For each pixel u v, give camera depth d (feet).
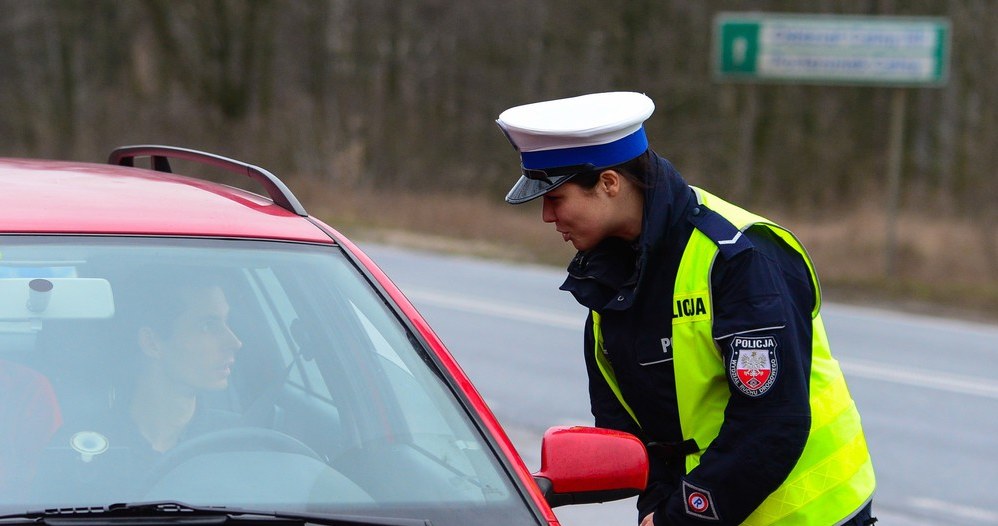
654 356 27.48
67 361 23.49
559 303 130.21
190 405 24.06
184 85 353.72
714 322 26.63
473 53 353.72
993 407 88.89
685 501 26.84
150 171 30.37
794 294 27.32
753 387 26.11
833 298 152.15
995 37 346.13
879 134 352.28
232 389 24.48
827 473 27.73
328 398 24.68
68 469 22.11
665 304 27.12
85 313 23.98
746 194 332.60
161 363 23.98
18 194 25.95
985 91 346.74
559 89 352.90
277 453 23.50
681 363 27.12
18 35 365.40
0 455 22.04
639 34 351.05
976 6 346.95
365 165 320.09
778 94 349.00
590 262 27.96
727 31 169.89
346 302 25.55
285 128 324.39
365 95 341.21
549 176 27.17
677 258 26.94
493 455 23.36
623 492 23.58
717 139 343.05
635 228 27.50
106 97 352.90
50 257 24.16
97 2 364.58
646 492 28.94
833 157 342.85
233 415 24.14
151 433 23.48
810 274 27.71
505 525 21.97
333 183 269.64
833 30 166.50
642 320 27.50
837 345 114.83
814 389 27.99
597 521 54.13
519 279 152.05
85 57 365.40
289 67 351.46
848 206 291.17
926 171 347.56
